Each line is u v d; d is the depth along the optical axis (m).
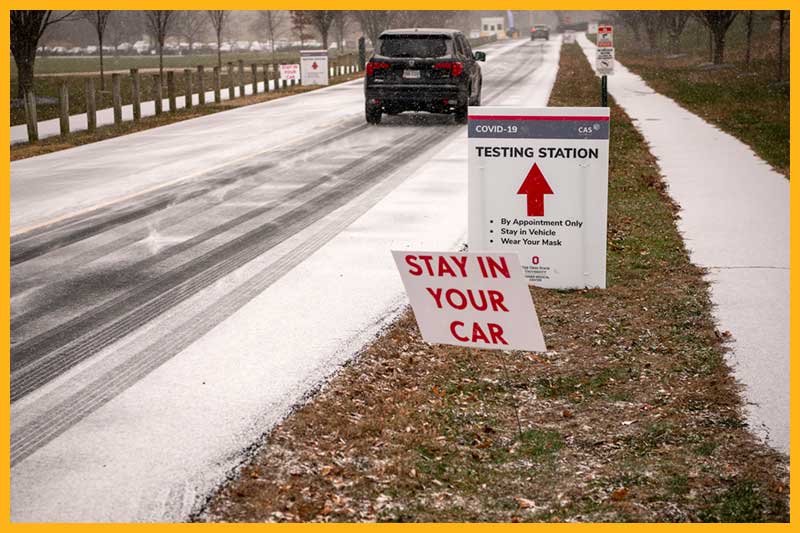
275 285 9.19
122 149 19.89
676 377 7.05
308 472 5.43
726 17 45.44
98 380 6.79
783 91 31.34
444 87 22.38
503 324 6.23
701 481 5.40
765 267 9.84
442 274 6.27
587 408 6.58
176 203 13.40
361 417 6.24
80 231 11.66
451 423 6.26
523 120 9.02
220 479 5.31
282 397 6.47
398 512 5.02
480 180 9.23
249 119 25.56
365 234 11.30
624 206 13.12
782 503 5.11
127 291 9.01
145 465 5.48
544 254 9.26
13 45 30.91
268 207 13.02
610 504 5.16
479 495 5.29
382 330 7.90
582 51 71.25
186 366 7.05
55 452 5.66
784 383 6.77
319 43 115.81
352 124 23.34
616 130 21.66
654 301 8.84
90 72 56.16
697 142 19.62
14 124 25.81
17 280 9.45
